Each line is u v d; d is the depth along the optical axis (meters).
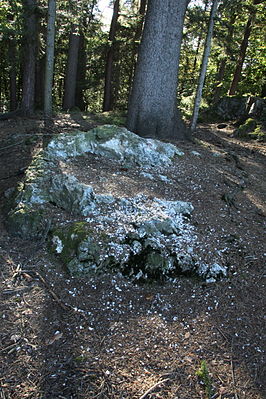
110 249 3.78
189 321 3.29
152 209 4.42
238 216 5.11
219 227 4.64
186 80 20.42
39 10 11.14
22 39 11.75
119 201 4.48
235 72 15.15
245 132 10.95
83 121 10.89
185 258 3.86
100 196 4.46
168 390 2.62
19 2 11.22
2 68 20.33
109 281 3.65
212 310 3.45
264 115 11.72
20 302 3.31
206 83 19.66
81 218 4.23
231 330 3.22
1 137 8.70
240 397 2.62
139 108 8.27
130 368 2.77
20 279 3.60
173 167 6.20
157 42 7.77
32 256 3.93
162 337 3.08
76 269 3.68
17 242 4.19
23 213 4.35
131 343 3.00
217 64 19.55
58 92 25.89
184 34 10.77
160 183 5.44
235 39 12.02
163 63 7.95
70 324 3.12
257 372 2.83
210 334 3.16
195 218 4.67
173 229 4.18
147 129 8.31
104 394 2.54
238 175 6.75
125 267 3.75
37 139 8.07
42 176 4.94
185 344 3.04
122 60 17.81
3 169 6.46
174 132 8.73
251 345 3.08
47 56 11.13
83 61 19.25
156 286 3.70
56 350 2.87
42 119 11.14
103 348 2.92
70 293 3.47
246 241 4.51
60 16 11.80
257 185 6.48
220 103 13.95
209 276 3.82
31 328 3.04
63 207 4.49
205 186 5.76
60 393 2.53
